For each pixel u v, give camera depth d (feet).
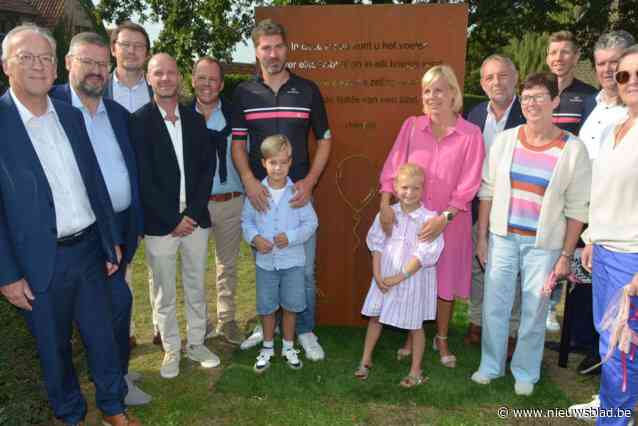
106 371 9.04
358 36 12.37
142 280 17.44
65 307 8.47
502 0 45.91
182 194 10.72
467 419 9.70
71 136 8.24
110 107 9.79
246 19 50.62
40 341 8.27
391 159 11.48
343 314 13.98
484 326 10.94
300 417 9.78
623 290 8.06
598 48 11.25
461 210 10.82
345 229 13.48
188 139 10.64
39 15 65.10
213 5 49.11
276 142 10.55
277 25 10.83
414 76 12.40
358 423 9.60
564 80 12.91
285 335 11.80
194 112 10.89
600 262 8.62
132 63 11.64
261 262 11.30
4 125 7.63
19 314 9.33
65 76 25.96
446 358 11.76
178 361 11.41
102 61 9.24
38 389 9.14
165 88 10.07
